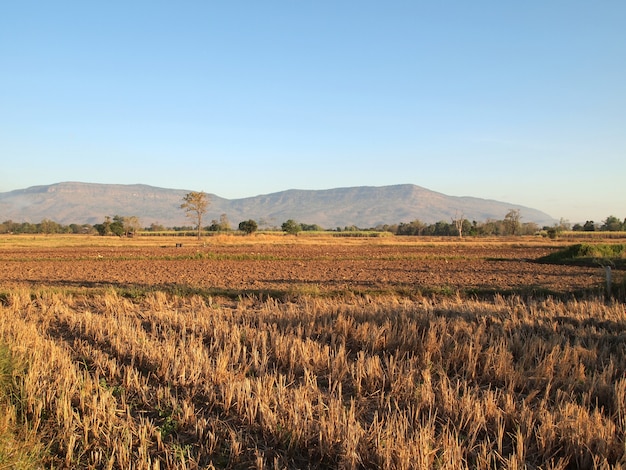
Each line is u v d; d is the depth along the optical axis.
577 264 30.84
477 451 5.49
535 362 8.41
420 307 12.65
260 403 6.22
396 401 6.74
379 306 12.98
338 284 20.02
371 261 34.69
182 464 5.10
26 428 5.88
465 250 48.25
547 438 5.53
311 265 30.94
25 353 8.20
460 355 8.48
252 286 19.22
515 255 41.16
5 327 10.27
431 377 7.74
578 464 5.31
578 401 6.82
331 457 5.37
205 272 26.03
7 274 25.16
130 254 41.22
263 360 8.23
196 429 5.87
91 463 5.35
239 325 11.23
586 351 8.48
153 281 21.56
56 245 55.91
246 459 5.42
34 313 12.98
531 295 16.03
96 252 43.97
